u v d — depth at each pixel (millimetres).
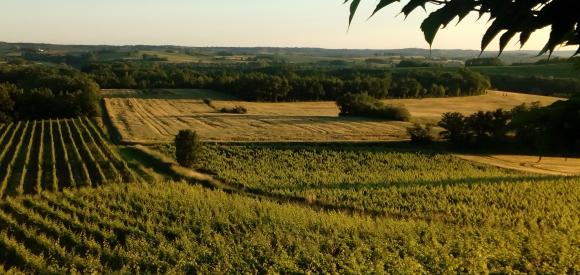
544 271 20000
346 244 23984
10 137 59906
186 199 31891
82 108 76125
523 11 1868
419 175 45969
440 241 25156
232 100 96562
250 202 32344
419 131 59688
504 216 32812
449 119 58219
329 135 63719
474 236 25375
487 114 56938
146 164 46375
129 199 31969
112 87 106250
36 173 41406
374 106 79062
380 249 22156
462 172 47500
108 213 28266
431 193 38531
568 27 1799
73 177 40594
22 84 93312
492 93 100688
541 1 1852
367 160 52469
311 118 77438
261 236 24125
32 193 35875
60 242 23844
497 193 39000
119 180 39312
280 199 37312
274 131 65750
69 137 59312
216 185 40656
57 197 32812
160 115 77875
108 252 21812
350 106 80188
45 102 75688
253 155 52781
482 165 51219
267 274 19828
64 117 76125
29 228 25688
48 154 49562
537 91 94688
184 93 102812
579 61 2309
